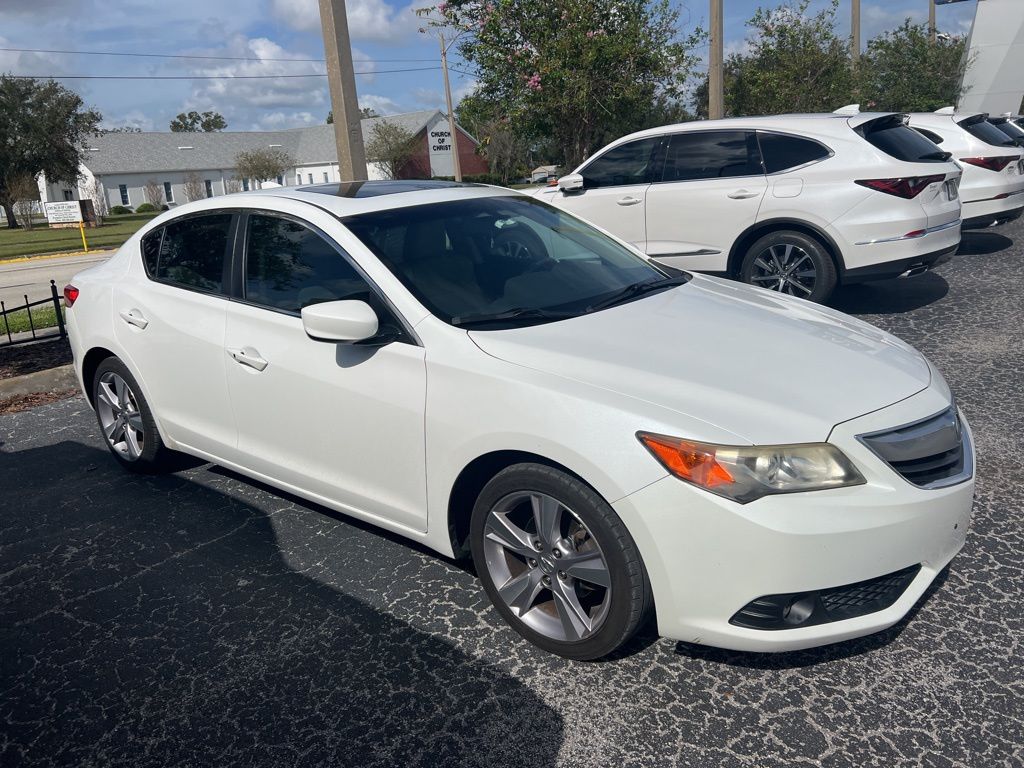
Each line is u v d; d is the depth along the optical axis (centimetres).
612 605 263
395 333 313
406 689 277
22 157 4553
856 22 1983
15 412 612
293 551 374
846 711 254
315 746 254
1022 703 253
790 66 1644
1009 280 828
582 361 278
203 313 386
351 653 298
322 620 319
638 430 249
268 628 316
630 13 1134
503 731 255
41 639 318
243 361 362
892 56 2039
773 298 371
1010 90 2322
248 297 370
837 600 251
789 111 1688
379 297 321
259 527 399
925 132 981
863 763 234
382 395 311
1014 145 980
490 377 280
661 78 1178
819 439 245
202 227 404
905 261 659
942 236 679
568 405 261
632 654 288
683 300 349
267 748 254
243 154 6862
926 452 257
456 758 245
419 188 399
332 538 385
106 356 462
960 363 574
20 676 296
